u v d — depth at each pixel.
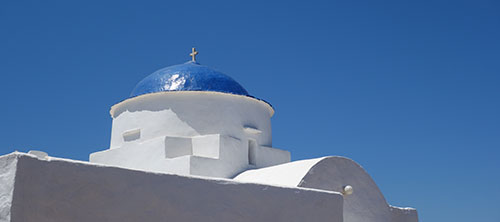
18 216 8.75
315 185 14.70
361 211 15.77
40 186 9.12
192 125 17.36
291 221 12.32
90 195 9.62
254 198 11.78
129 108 18.30
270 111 19.83
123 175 10.06
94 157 18.53
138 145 17.42
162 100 17.75
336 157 15.59
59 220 9.22
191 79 17.94
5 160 9.10
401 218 16.94
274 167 16.12
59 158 9.52
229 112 17.78
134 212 10.02
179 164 16.05
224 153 16.80
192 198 10.81
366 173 16.23
